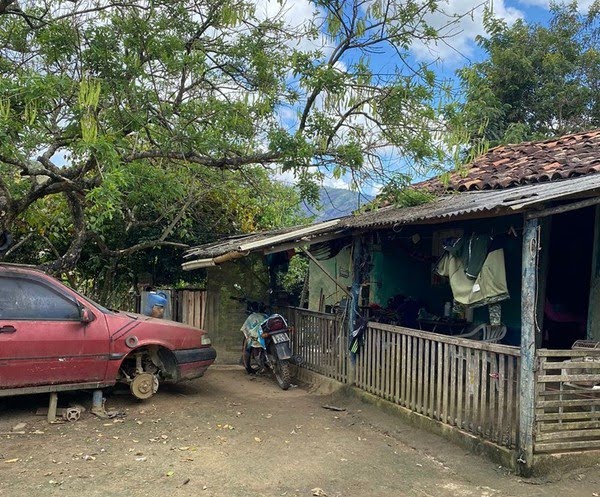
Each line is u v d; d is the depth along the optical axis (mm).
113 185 5254
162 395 7406
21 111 5516
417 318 8055
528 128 13734
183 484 4469
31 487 4297
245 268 10383
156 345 6859
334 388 7918
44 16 7000
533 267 4715
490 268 5613
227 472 4773
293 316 9430
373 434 6059
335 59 7008
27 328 5820
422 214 5836
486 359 5234
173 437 5652
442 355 5824
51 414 6035
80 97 5117
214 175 10258
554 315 6879
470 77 6562
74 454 5051
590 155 7227
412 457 5340
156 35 6617
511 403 4930
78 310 6195
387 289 9102
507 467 4875
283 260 10055
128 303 12758
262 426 6203
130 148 6914
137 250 10961
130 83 6273
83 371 6137
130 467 4789
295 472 4848
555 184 5777
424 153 6578
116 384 7309
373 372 7137
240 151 6969
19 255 11969
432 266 9242
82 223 8516
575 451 4844
